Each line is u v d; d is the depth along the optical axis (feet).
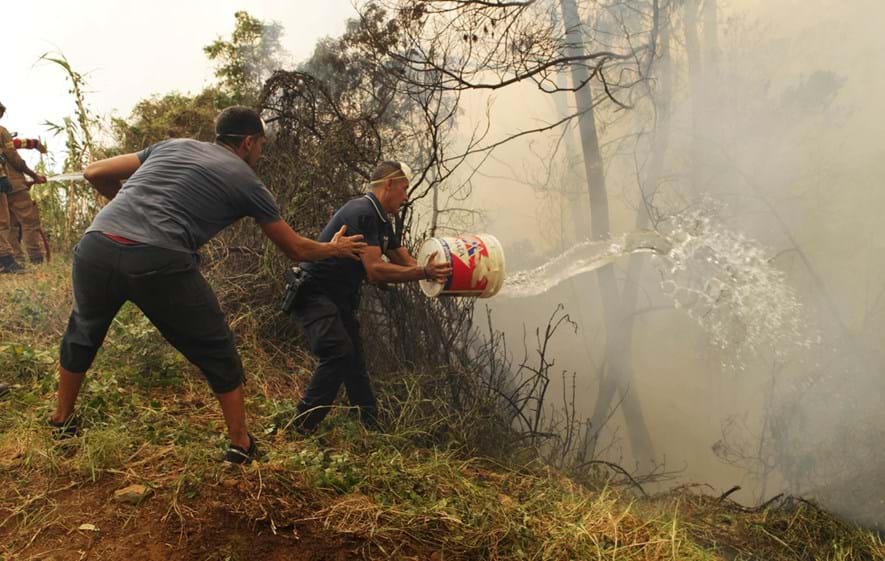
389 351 17.24
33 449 10.14
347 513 9.81
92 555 8.41
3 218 21.21
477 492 11.34
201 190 9.61
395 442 13.64
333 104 18.56
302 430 12.71
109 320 9.96
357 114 19.80
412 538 9.65
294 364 16.53
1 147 21.34
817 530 14.80
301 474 10.34
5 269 21.12
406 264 14.06
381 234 13.24
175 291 9.32
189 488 9.58
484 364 19.03
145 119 23.15
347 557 9.04
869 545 14.58
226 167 9.85
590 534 10.61
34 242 22.52
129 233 9.16
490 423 16.42
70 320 10.15
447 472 12.03
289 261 17.24
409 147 20.92
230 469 10.15
